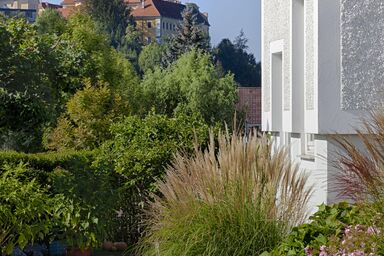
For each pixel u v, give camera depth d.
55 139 22.17
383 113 7.88
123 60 38.91
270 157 9.35
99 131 22.72
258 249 8.87
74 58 15.19
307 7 12.85
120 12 82.75
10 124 12.38
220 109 36.72
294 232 7.69
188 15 64.12
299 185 9.29
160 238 9.41
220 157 9.50
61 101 22.67
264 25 16.89
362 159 7.08
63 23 37.06
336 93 12.11
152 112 15.44
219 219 8.98
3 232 10.92
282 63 15.19
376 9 12.23
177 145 14.18
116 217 14.07
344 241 6.81
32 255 13.10
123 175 14.30
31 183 11.26
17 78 12.10
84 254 12.46
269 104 16.55
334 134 10.52
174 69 39.00
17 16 13.62
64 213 11.70
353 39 12.19
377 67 12.17
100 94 23.20
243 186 9.17
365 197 7.14
